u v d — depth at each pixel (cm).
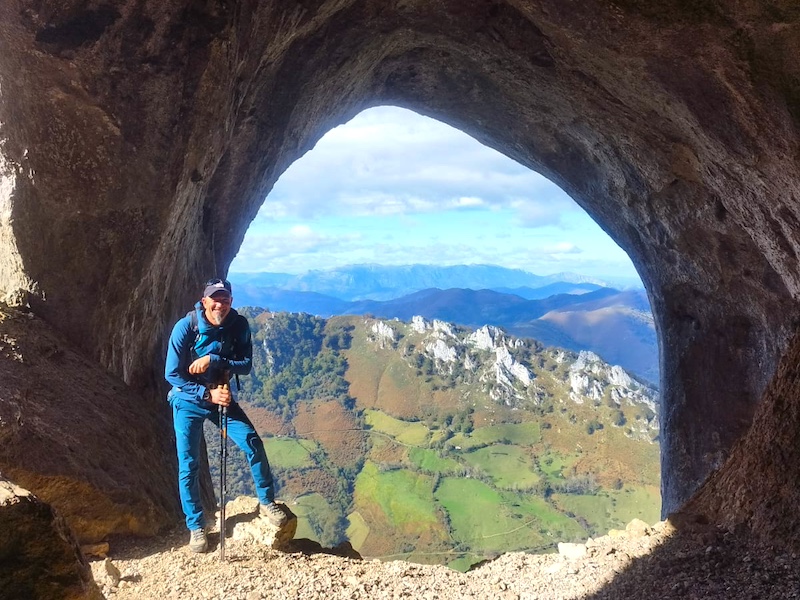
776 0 541
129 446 600
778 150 638
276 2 702
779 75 586
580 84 891
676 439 1215
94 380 633
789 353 534
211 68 629
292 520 520
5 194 633
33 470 480
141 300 721
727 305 1056
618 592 448
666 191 998
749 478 515
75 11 568
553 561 540
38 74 579
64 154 615
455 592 464
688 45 623
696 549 486
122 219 658
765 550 460
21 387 537
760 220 790
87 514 505
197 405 490
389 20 920
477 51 977
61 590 245
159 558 488
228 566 468
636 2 611
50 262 647
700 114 706
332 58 937
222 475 485
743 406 1068
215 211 959
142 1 577
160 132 632
